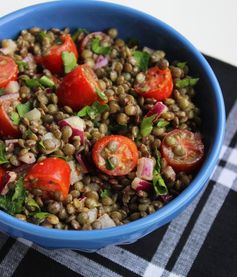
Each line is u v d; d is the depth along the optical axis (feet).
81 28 1.33
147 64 1.28
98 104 1.17
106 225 1.09
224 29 1.48
